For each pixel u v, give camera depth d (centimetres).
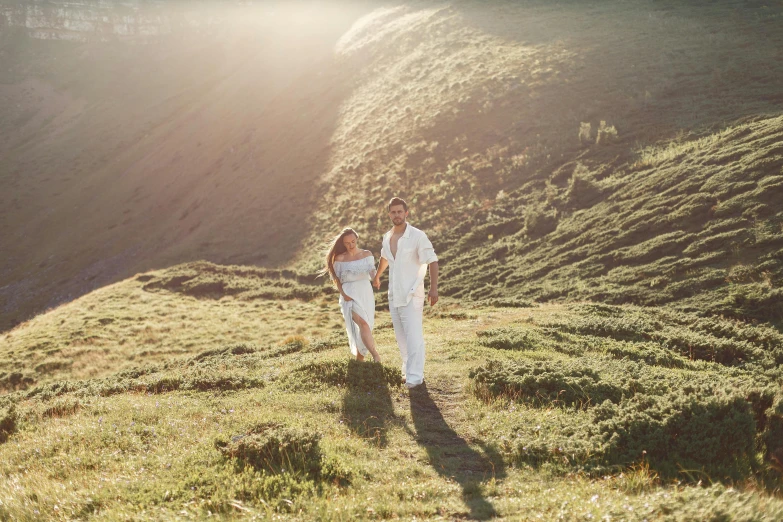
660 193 2834
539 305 2083
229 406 708
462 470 507
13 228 7369
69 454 539
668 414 540
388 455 540
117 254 5866
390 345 1170
